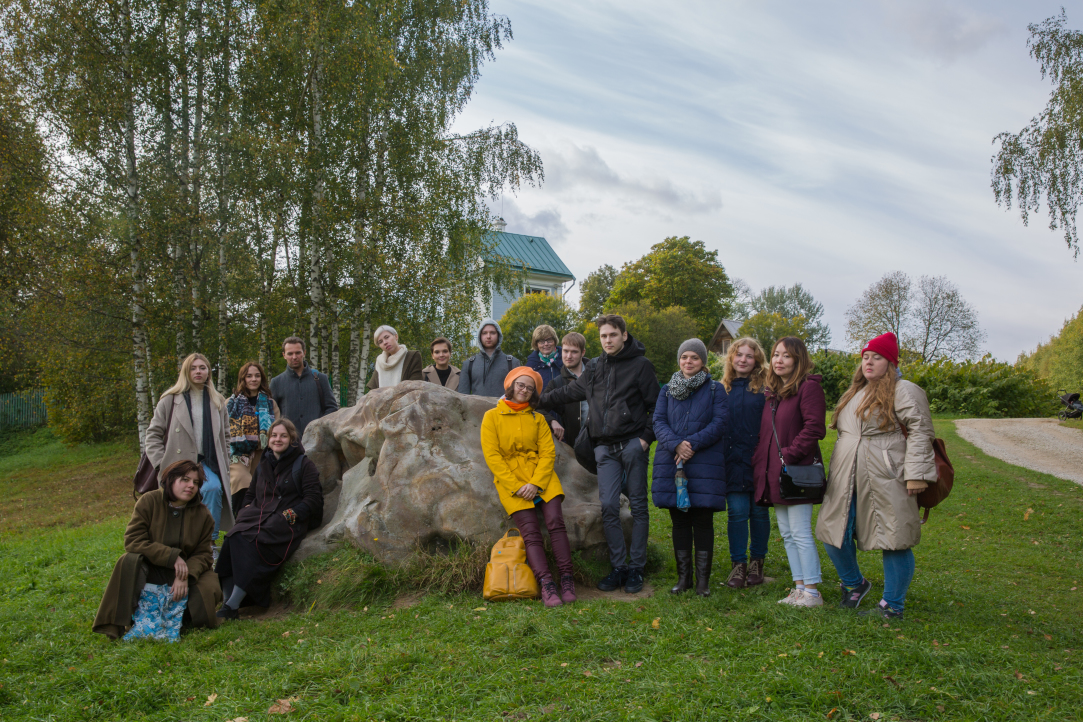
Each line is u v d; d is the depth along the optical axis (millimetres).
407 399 5832
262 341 15875
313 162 14141
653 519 8023
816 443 4527
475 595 4895
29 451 24281
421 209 15234
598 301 58500
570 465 6117
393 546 5121
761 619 4117
